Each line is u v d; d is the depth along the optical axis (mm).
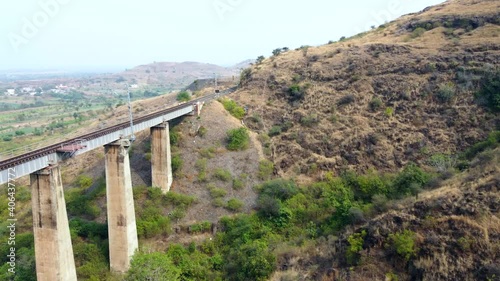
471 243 25344
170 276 32875
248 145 56094
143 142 57031
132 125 39156
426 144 48188
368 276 27641
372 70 64000
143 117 44000
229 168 51719
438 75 56906
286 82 71312
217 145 55188
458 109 50906
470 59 57375
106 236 40438
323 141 53406
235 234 41375
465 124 48750
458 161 43406
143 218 43125
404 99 55812
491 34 63812
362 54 71062
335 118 56688
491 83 50812
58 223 30234
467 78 53719
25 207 48875
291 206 44812
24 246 39375
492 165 33531
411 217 29719
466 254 25047
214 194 47188
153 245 40625
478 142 45594
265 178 50656
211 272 37000
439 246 26188
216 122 59406
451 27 73500
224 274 36281
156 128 47250
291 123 59750
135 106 106000
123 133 38250
